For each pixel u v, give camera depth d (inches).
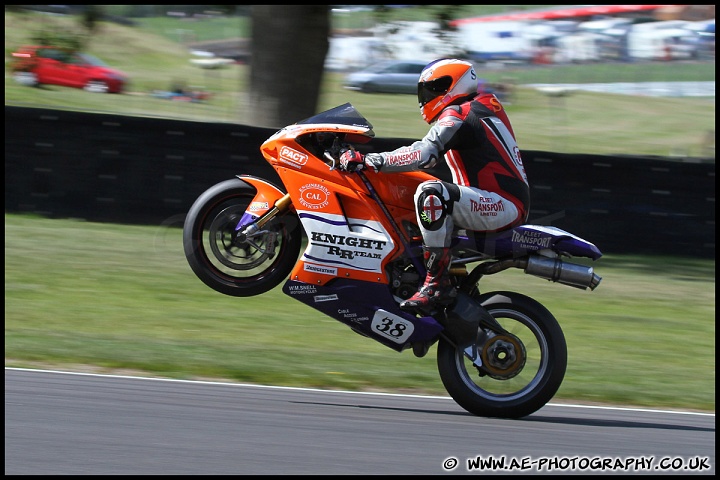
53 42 1856.5
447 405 705.6
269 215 662.5
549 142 2773.1
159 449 543.8
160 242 1381.6
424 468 534.9
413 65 3368.6
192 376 747.4
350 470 523.8
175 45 4244.6
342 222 653.9
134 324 947.3
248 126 1460.4
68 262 1227.9
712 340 1044.5
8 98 2573.8
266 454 544.7
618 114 3390.7
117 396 657.6
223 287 677.9
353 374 785.6
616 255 1509.6
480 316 652.7
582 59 4293.8
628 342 1008.9
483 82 3437.5
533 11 4643.2
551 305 1196.5
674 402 763.4
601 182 1498.5
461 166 655.8
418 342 661.9
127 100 2869.1
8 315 942.4
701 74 4082.2
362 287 656.4
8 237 1344.7
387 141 1441.9
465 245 659.4
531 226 665.0
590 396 767.7
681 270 1457.9
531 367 847.7
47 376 702.5
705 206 1501.0
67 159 1476.4
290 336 949.2
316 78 1690.5
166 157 1466.5
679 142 2891.2
